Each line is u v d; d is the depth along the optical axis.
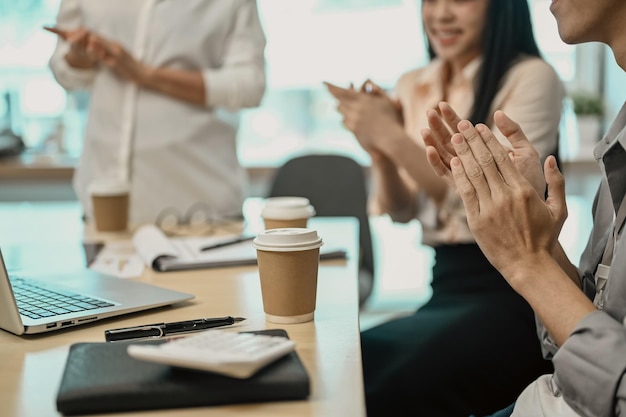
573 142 3.72
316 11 3.89
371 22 3.86
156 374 0.80
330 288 1.29
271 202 1.57
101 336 1.04
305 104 4.00
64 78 2.25
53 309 1.12
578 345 0.90
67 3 2.26
